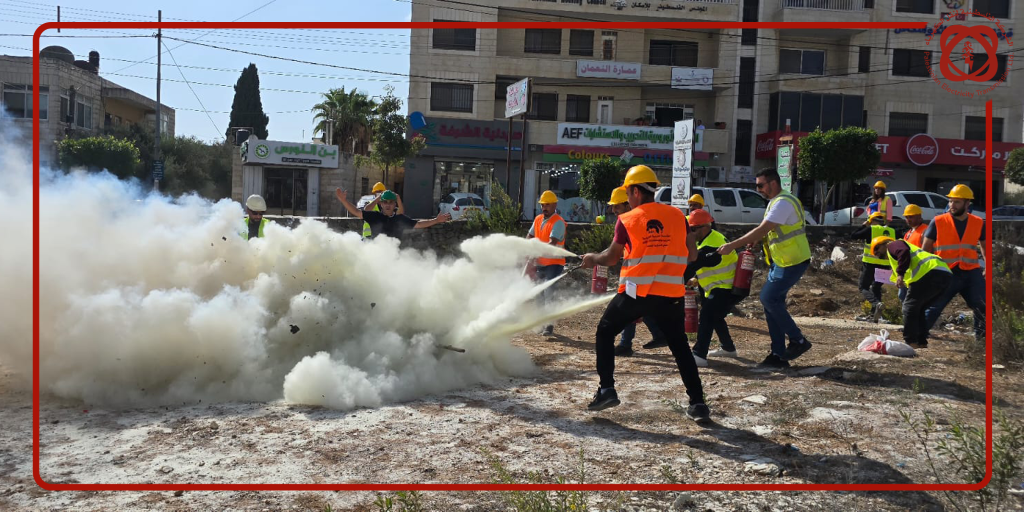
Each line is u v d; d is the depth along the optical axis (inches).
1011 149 1305.4
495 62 1316.4
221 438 183.2
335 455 171.6
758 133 1353.3
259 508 140.8
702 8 1330.0
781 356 273.9
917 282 310.7
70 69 1449.3
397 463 166.4
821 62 1355.8
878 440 180.7
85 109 1529.3
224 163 1921.8
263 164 1400.1
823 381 245.3
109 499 144.6
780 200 253.4
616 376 260.5
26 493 146.7
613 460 168.9
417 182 1328.7
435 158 1325.0
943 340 354.3
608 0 1328.7
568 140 1312.7
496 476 158.2
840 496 147.5
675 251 195.9
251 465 164.2
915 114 1362.0
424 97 1312.7
